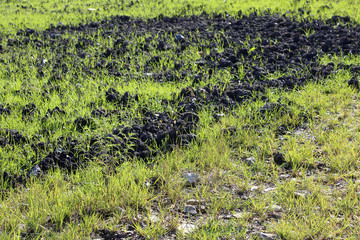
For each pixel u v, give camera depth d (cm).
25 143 557
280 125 596
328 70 808
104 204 406
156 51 1073
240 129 570
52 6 2095
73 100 714
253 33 1168
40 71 930
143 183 442
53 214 389
